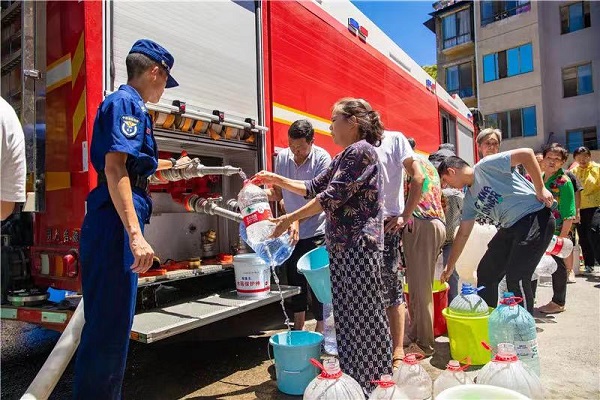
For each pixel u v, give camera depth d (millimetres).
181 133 3145
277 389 2953
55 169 2779
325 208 2535
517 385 2131
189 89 3125
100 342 2021
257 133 3723
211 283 3666
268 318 4594
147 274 2990
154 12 2926
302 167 3660
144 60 2238
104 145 2010
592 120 23562
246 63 3633
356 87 5262
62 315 2670
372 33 5895
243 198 2949
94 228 2070
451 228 4230
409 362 2369
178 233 3648
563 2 24172
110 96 2088
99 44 2623
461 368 2258
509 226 3443
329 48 4766
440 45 29844
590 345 3633
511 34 25547
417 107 7336
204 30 3273
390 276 3064
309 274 2965
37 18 2799
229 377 3186
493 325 2967
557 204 4895
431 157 5062
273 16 3947
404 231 3555
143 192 2178
